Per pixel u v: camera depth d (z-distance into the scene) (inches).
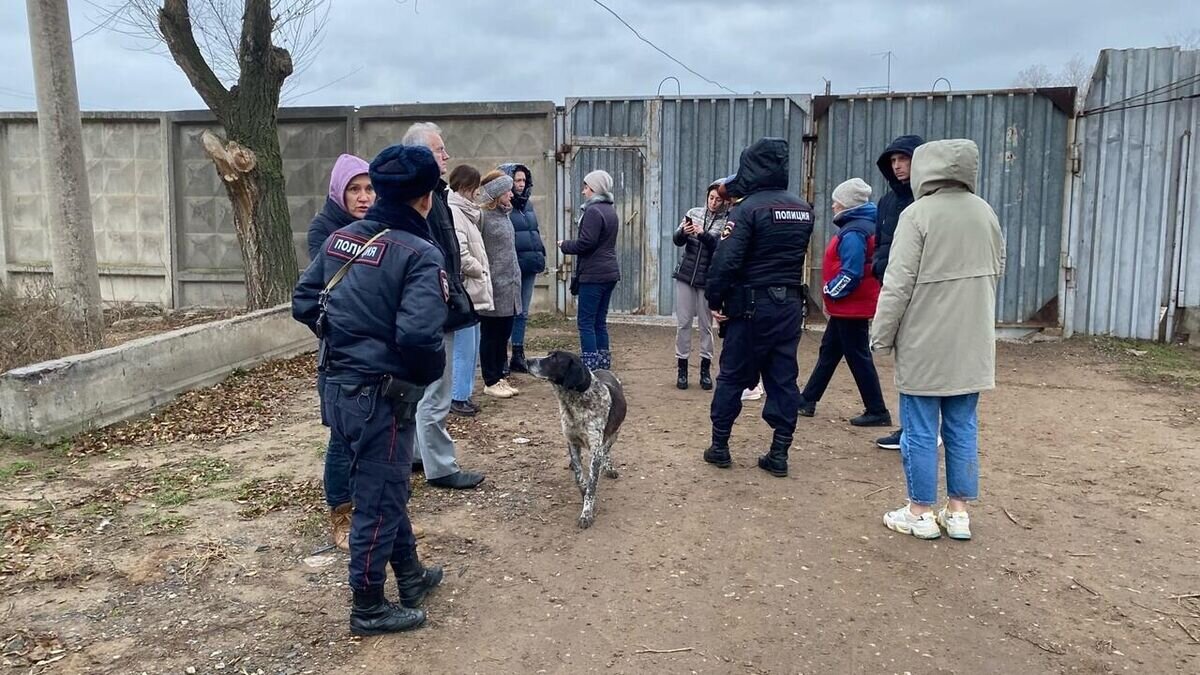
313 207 420.8
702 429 235.8
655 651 124.2
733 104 381.7
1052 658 123.0
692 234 270.5
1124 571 150.1
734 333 193.0
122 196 434.9
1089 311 361.4
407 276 118.0
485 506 177.9
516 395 269.9
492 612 134.7
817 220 381.7
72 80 278.7
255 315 296.8
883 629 130.7
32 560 149.9
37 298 290.4
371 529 122.4
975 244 153.0
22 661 118.9
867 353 232.2
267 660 120.3
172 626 129.1
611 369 313.7
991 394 278.7
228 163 354.9
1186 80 336.8
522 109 397.1
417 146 120.2
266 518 169.9
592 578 146.6
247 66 358.0
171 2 356.8
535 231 291.7
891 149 196.4
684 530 166.7
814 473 199.8
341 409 120.4
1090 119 349.7
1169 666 121.0
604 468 193.9
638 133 391.9
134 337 335.6
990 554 156.8
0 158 438.9
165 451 212.4
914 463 161.8
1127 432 234.2
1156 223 348.5
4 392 209.9
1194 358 329.1
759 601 139.0
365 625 126.0
